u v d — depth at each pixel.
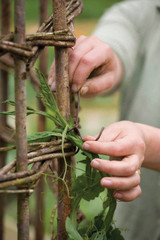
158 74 1.32
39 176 0.64
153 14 1.38
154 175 1.26
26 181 0.62
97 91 0.88
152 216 1.27
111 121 2.87
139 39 1.36
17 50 0.60
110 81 0.90
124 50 1.16
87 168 0.73
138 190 0.73
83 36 0.88
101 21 1.39
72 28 0.75
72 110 0.80
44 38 0.66
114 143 0.71
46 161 0.67
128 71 1.18
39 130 1.09
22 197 0.63
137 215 1.29
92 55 0.81
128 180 0.69
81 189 0.73
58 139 0.70
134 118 1.36
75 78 0.79
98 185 0.74
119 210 1.33
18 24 0.60
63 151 0.68
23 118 0.62
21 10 0.60
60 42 0.67
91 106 3.21
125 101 1.44
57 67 0.70
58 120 0.71
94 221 0.74
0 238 1.24
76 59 0.79
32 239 1.51
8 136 0.88
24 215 0.63
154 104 1.30
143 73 1.37
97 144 0.69
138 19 1.38
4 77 1.08
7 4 1.03
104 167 0.68
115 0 4.64
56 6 0.67
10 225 1.66
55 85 0.74
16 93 0.61
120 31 1.25
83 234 0.73
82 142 0.71
